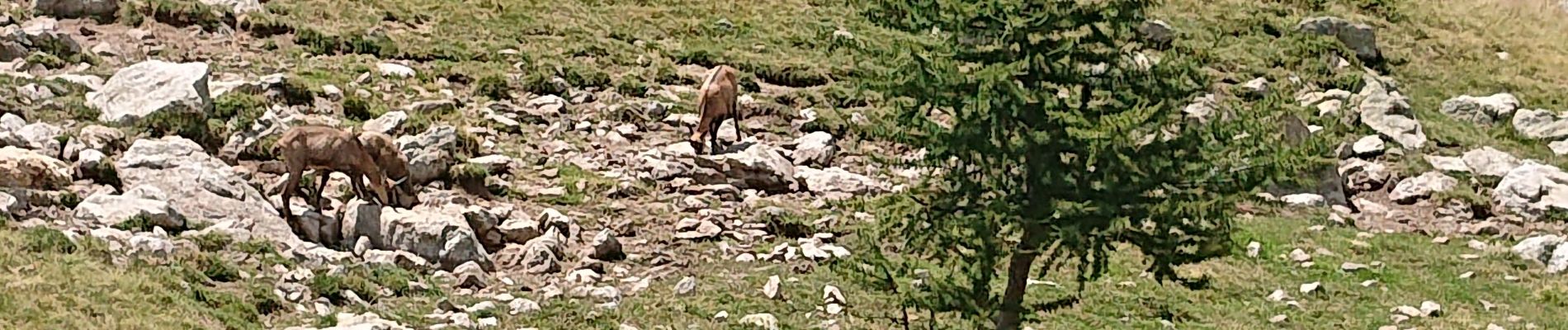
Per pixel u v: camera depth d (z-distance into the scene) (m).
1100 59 11.17
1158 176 10.96
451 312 13.98
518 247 16.53
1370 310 17.00
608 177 19.67
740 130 23.12
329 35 25.25
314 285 13.95
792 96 25.30
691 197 19.11
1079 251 11.27
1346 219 21.67
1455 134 27.92
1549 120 28.98
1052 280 16.66
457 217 16.17
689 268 16.61
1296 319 16.31
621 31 28.52
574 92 24.16
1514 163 25.48
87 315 11.93
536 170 19.84
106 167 16.03
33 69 21.22
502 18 28.38
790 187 20.19
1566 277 19.38
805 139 22.44
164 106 18.55
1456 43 35.69
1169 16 33.53
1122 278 17.11
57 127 18.00
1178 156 11.07
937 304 11.93
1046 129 10.88
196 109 18.70
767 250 17.41
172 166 16.62
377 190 16.41
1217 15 34.25
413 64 24.88
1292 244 19.64
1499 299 18.03
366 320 13.06
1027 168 11.01
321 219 16.05
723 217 18.31
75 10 24.50
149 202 15.06
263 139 18.67
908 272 13.63
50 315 11.74
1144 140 11.14
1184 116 11.41
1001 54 11.12
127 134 18.14
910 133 11.62
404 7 28.09
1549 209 22.88
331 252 15.30
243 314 12.90
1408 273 18.94
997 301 11.87
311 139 15.95
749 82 25.72
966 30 11.24
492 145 20.61
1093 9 11.05
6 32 21.75
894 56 11.46
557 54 26.36
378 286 14.41
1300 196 22.09
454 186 18.50
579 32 28.06
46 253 13.30
